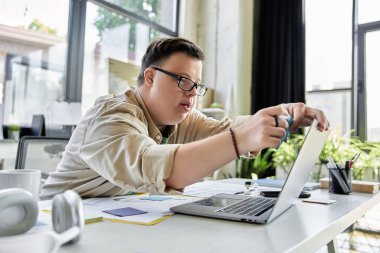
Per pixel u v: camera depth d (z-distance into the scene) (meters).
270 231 0.52
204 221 0.58
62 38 2.38
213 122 1.31
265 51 3.14
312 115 0.87
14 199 0.41
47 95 2.28
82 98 2.48
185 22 3.40
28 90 2.18
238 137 0.61
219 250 0.41
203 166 0.61
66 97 2.38
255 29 3.26
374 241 1.91
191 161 0.61
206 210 0.64
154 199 0.82
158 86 0.94
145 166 0.63
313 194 1.00
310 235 0.49
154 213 0.63
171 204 0.74
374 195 1.01
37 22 2.25
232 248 0.42
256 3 3.29
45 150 1.46
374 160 2.37
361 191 1.08
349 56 2.84
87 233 0.48
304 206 0.76
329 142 2.38
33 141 1.43
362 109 2.75
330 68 2.91
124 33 2.83
